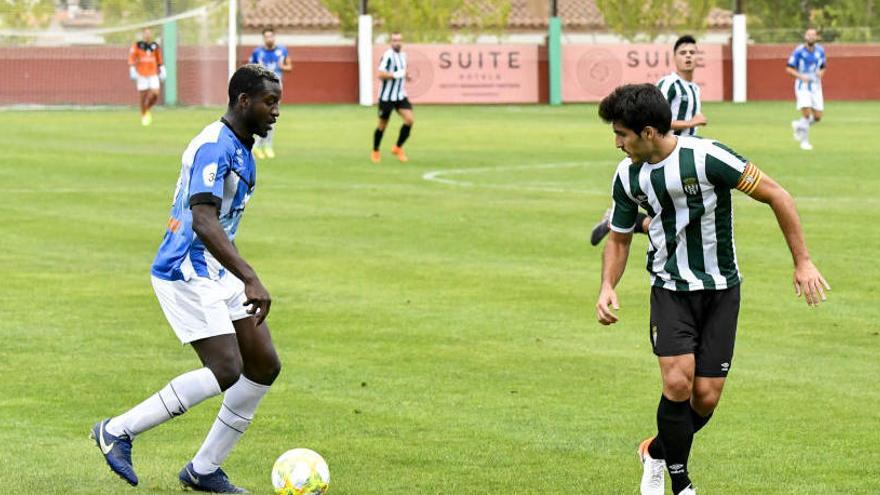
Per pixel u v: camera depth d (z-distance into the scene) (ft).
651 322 59.36
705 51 443.73
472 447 68.85
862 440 70.13
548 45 434.30
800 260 57.98
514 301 108.17
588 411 76.07
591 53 439.22
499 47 432.66
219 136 57.88
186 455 67.41
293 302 107.45
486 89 432.25
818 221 151.94
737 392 80.28
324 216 157.69
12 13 376.07
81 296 110.11
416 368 86.22
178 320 59.36
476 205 167.84
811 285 57.62
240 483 62.54
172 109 365.40
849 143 264.31
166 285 59.52
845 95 447.42
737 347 92.07
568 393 80.12
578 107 409.49
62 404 76.84
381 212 161.17
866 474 64.18
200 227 56.70
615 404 77.66
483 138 281.95
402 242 138.51
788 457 67.15
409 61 426.51
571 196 177.68
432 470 64.69
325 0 451.12
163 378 83.10
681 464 58.29
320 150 247.91
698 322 58.75
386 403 77.71
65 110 360.69
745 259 127.44
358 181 196.13
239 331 60.34
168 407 59.06
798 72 249.96
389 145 260.42
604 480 63.26
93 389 80.28
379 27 434.30
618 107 56.85
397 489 61.52
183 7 379.14
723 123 327.47
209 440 60.75
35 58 379.55
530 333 96.68
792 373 84.84
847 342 93.40
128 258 128.67
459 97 430.61
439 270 122.21
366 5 421.18
